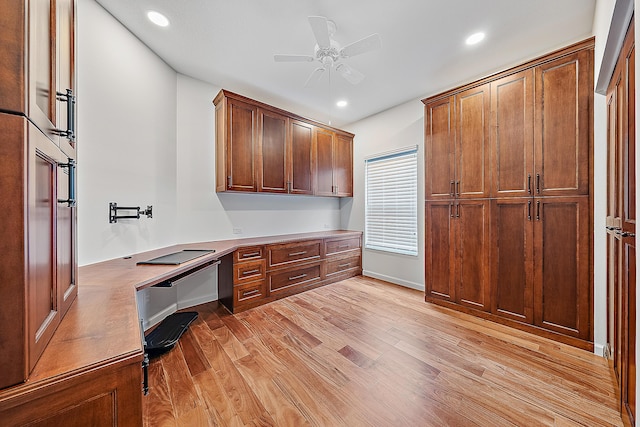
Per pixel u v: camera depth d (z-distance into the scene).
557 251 2.07
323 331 2.31
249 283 2.84
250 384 1.62
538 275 2.16
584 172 1.93
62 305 0.94
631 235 1.13
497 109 2.38
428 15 1.97
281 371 1.75
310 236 3.59
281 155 3.29
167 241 2.67
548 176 2.09
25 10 0.63
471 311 2.60
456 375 1.70
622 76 1.30
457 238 2.69
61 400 0.66
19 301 0.62
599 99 1.86
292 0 1.84
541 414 1.38
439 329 2.33
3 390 0.59
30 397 0.62
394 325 2.42
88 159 1.85
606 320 1.82
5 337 0.60
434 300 2.92
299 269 3.35
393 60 2.57
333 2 1.85
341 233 4.02
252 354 1.95
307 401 1.48
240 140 2.92
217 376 1.70
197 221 2.98
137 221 2.28
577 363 1.80
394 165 3.80
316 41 2.10
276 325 2.43
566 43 2.29
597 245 1.89
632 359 1.15
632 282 1.14
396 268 3.75
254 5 1.90
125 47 2.16
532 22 2.04
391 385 1.61
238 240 3.17
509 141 2.31
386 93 3.32
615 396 1.49
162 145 2.60
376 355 1.93
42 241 0.75
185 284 2.88
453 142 2.70
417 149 3.47
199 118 3.00
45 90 0.78
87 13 1.84
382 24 2.07
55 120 0.85
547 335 2.12
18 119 0.61
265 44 2.36
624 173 1.26
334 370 1.76
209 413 1.39
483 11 1.93
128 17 2.04
